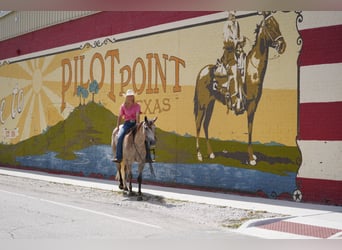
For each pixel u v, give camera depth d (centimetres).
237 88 1254
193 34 1376
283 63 1151
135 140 1206
